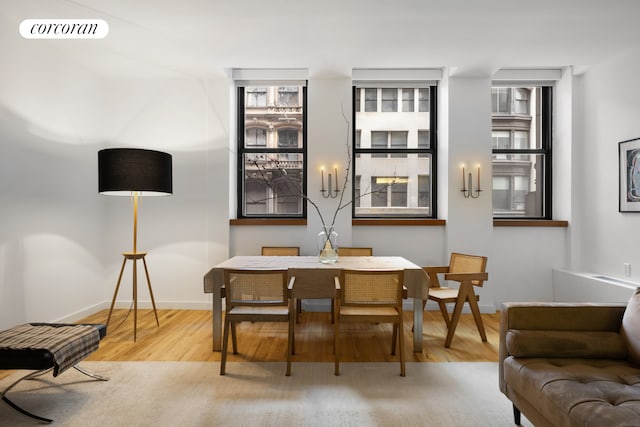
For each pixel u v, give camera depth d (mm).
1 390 2543
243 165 5062
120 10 3215
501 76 4777
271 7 3180
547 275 4773
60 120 3959
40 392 2521
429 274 4012
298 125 5070
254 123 5070
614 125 4125
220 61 4277
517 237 4789
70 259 4090
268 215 5047
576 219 4676
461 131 4676
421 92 5027
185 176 4738
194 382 2676
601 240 4305
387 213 5031
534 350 2062
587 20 3395
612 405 1576
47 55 3783
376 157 5066
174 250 4738
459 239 4676
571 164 4676
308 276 3252
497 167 5023
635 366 1981
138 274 4750
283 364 3012
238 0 3074
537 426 1876
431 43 3861
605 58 4195
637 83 3850
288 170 5070
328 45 3914
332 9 3225
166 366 2959
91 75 4477
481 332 3551
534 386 1846
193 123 4738
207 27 3523
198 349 3344
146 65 4375
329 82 4727
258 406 2342
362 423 2154
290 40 3793
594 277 4129
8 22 3318
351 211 4719
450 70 4539
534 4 3141
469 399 2443
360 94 5062
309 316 4492
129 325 4043
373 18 3371
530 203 4992
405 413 2266
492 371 2891
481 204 4672
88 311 4375
